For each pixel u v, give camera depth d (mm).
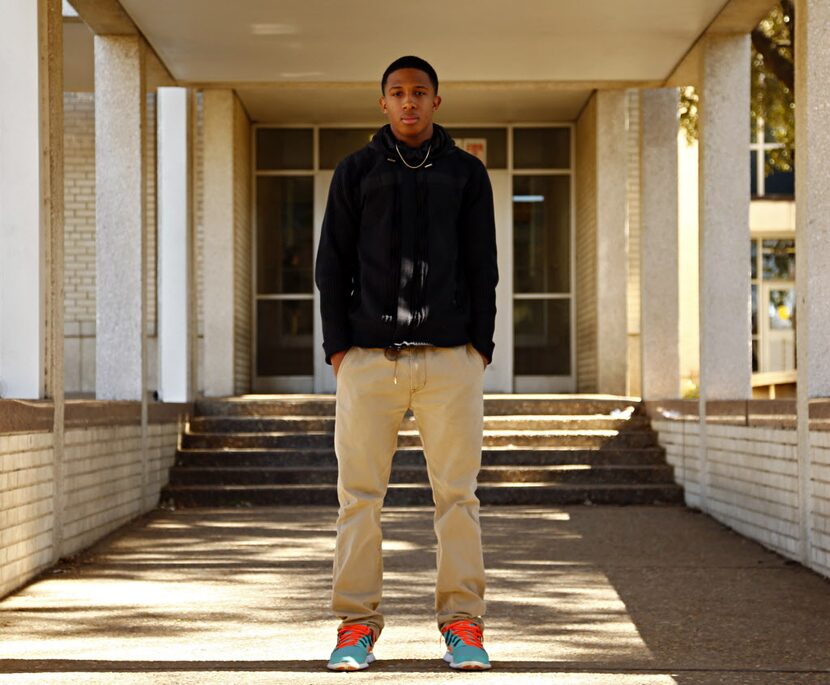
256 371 15023
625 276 13398
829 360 6633
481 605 4172
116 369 9375
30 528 6266
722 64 9531
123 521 8664
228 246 13117
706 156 9484
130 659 4340
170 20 9227
